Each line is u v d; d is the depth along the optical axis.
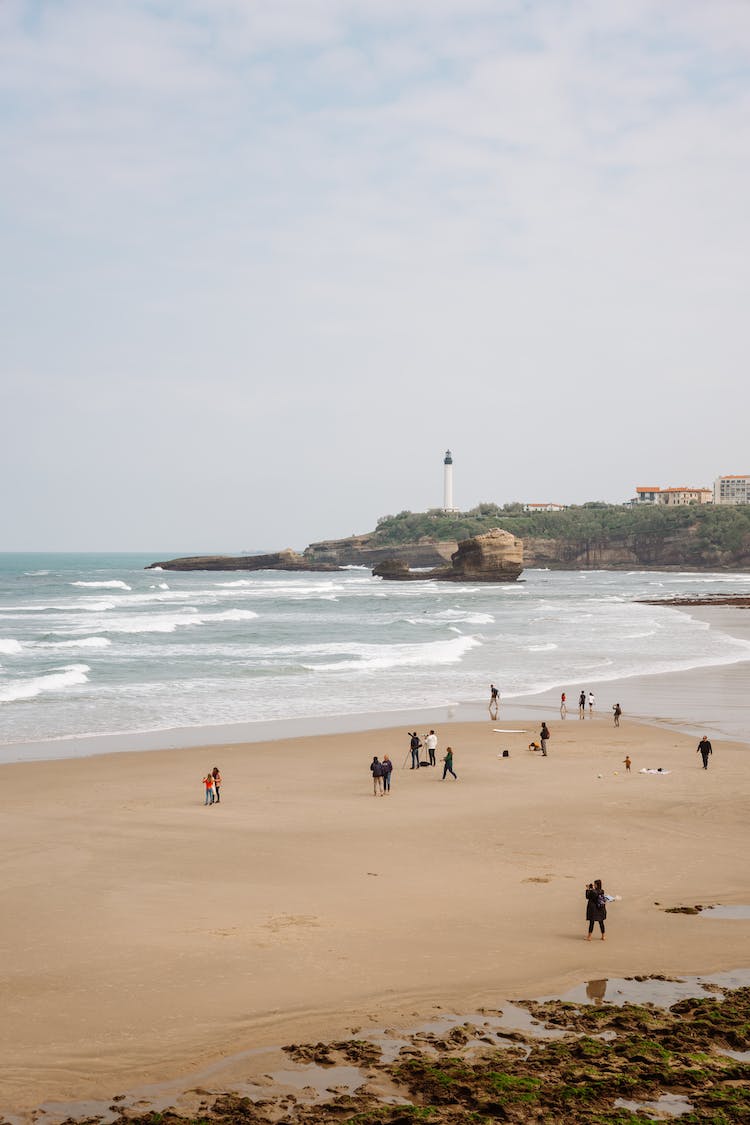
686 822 25.33
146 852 22.20
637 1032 12.20
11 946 15.73
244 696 49.06
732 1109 10.14
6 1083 11.11
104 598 139.12
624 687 52.94
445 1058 11.52
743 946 15.76
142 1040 12.20
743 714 44.19
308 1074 11.24
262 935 16.28
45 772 31.66
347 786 30.23
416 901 18.42
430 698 49.03
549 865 21.25
